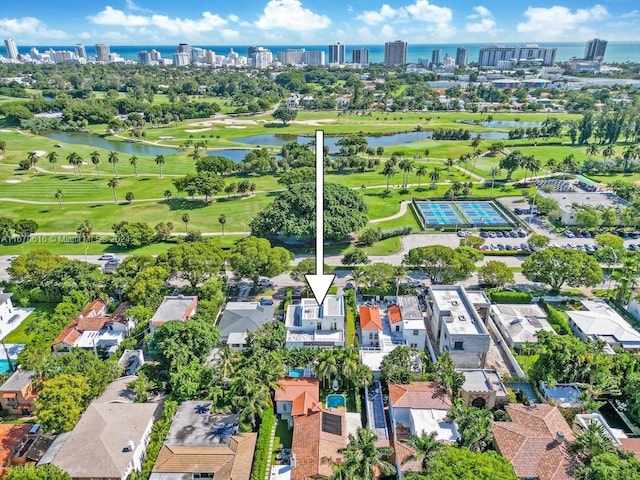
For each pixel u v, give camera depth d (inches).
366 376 2970.0
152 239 5679.1
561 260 4175.7
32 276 4394.7
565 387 2994.6
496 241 5684.1
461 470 2023.9
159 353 3316.9
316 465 2400.3
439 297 3794.3
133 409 2746.1
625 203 6569.9
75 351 3097.9
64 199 7229.3
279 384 3009.4
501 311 3929.6
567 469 2272.4
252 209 6702.8
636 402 2709.2
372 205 6943.9
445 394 2844.5
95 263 5088.6
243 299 4343.0
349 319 3890.3
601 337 3558.1
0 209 6771.7
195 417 2760.8
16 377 3061.0
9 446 2593.5
